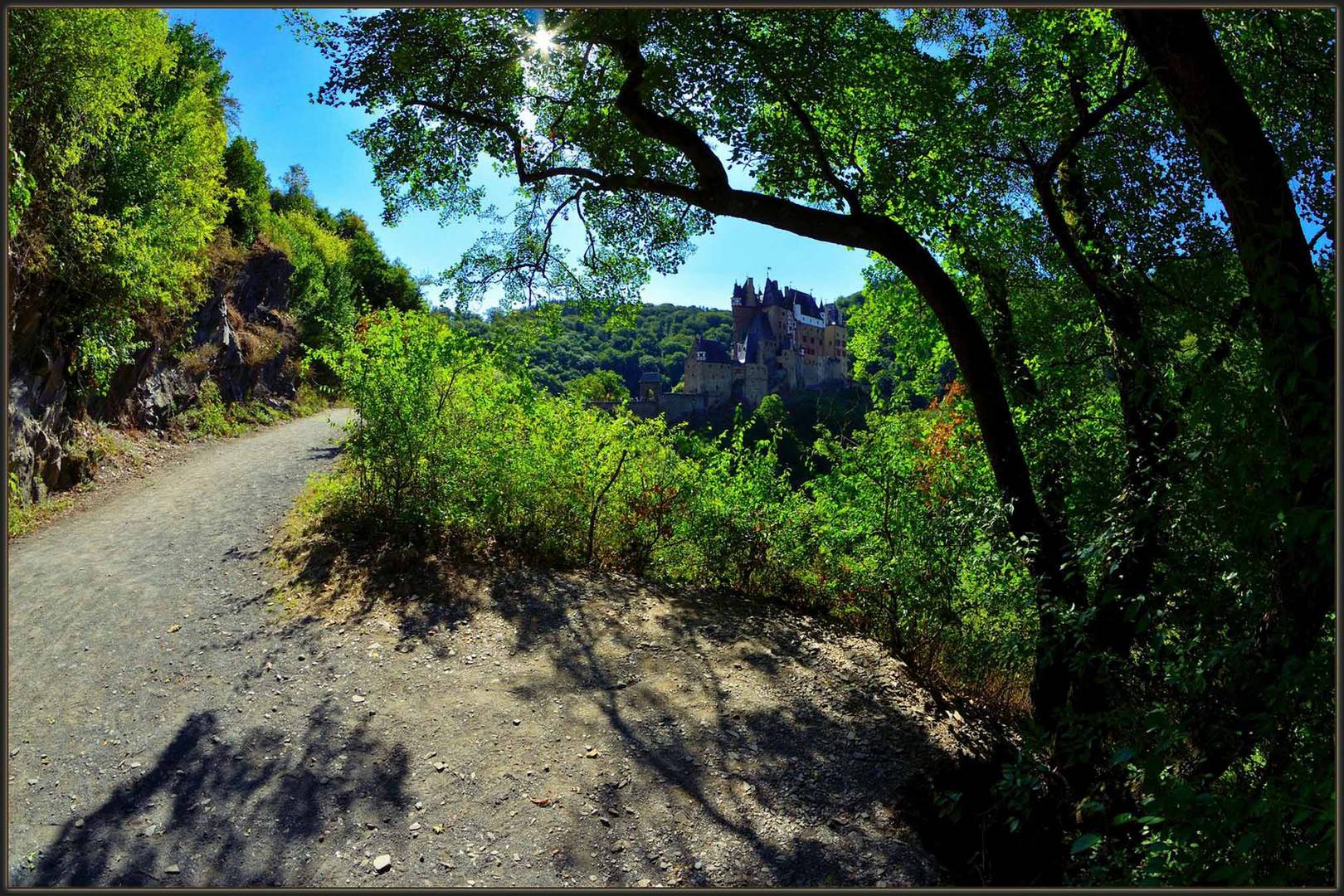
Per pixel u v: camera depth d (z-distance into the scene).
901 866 4.07
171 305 14.01
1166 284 4.55
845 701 5.95
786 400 89.31
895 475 7.30
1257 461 2.77
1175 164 5.39
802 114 6.45
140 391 13.84
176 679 5.39
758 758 5.05
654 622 7.20
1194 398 3.19
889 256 6.01
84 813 3.93
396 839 4.00
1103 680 4.13
